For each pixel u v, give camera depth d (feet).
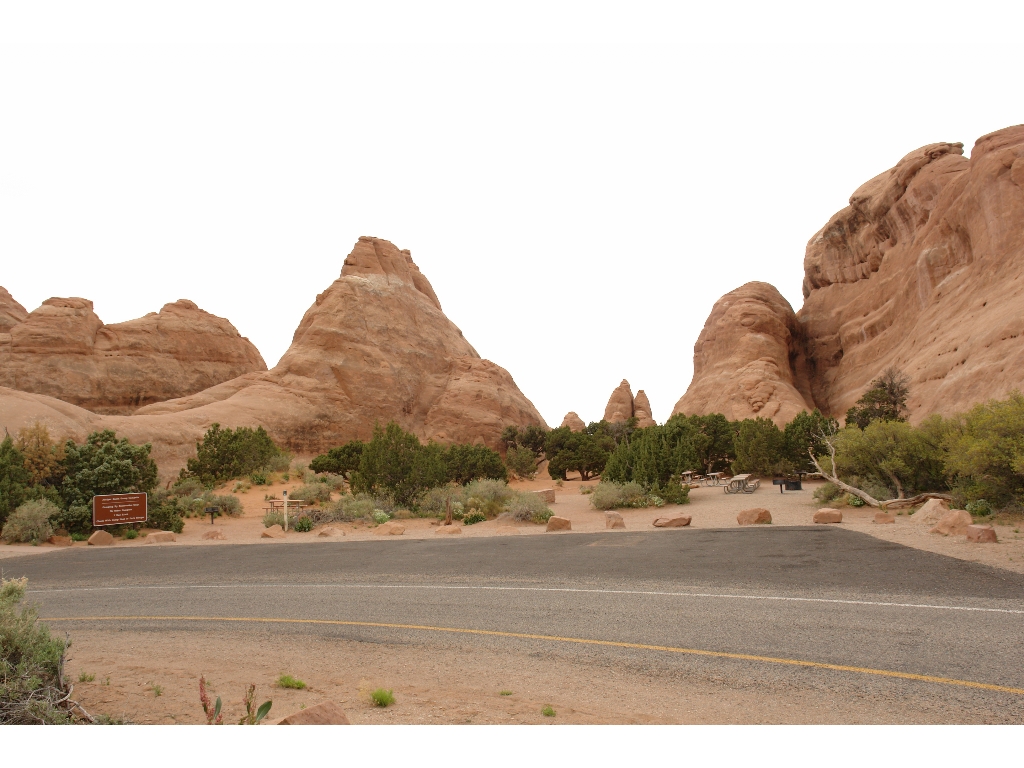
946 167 240.32
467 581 39.55
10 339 280.31
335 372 295.69
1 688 15.58
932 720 16.72
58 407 144.46
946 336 188.24
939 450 69.00
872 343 268.00
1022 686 18.74
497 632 27.17
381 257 370.12
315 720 14.93
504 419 329.72
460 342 382.42
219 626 30.25
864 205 292.61
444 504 95.91
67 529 81.61
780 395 262.67
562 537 61.26
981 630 23.98
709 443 159.53
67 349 284.00
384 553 55.11
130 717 16.99
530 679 21.07
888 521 56.70
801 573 36.50
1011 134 198.29
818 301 323.57
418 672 22.07
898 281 259.39
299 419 266.77
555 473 214.28
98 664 23.24
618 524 69.56
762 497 97.14
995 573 33.32
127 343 305.73
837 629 25.11
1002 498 55.77
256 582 42.80
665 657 22.89
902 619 25.93
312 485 124.36
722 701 18.65
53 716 15.66
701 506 89.71
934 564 36.55
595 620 28.45
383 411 299.99
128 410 294.66
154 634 29.04
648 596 32.65
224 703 18.43
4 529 74.08
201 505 105.19
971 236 202.49
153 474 93.50
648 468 103.30
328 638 27.20
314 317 316.40
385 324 325.83
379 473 100.78
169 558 57.57
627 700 18.90
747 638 24.59
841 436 81.97
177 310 337.52
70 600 38.70
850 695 18.70
